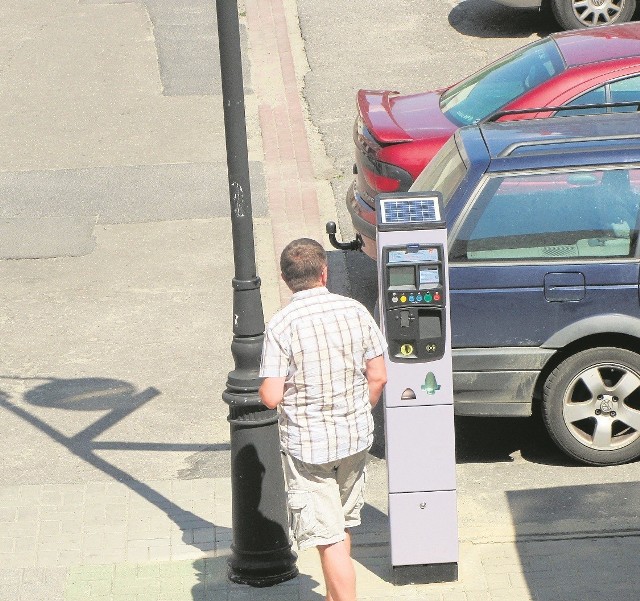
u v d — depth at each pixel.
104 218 46.16
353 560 24.64
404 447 22.91
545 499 27.03
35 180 49.59
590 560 24.19
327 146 51.66
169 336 37.12
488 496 27.34
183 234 44.69
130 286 40.75
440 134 35.16
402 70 58.53
